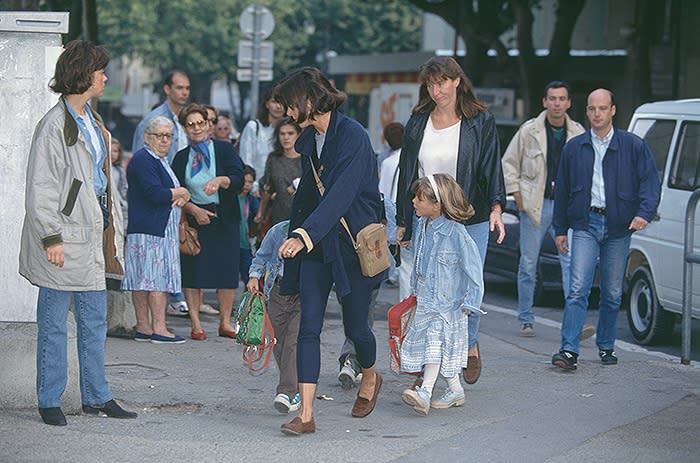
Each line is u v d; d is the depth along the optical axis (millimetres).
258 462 7547
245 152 14719
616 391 9914
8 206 8898
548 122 13078
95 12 22281
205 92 79938
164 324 11984
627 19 37000
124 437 8070
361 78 43688
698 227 11961
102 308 8508
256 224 13789
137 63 96688
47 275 8031
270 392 9703
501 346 12422
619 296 11078
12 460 7391
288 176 12523
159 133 11656
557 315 15250
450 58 9438
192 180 12062
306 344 8227
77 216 8086
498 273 17078
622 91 31797
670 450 8008
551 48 30781
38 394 8273
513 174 13070
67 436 8008
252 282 8898
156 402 9203
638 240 13070
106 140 8453
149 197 11555
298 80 8117
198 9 70438
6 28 8703
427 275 8969
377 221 8422
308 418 8266
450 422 8734
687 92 31062
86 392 8609
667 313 12773
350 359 9852
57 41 8812
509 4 33062
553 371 10828
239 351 11562
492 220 9531
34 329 8742
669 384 10281
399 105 35844
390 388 9977
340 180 8047
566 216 11125
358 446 7984
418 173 9656
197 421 8648
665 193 12680
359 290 8383
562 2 30484
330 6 69625
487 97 31656
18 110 8828
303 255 8289
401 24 70812
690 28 30969
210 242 12086
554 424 8703
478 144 9523
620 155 10883
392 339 9094
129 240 11695
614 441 8219
